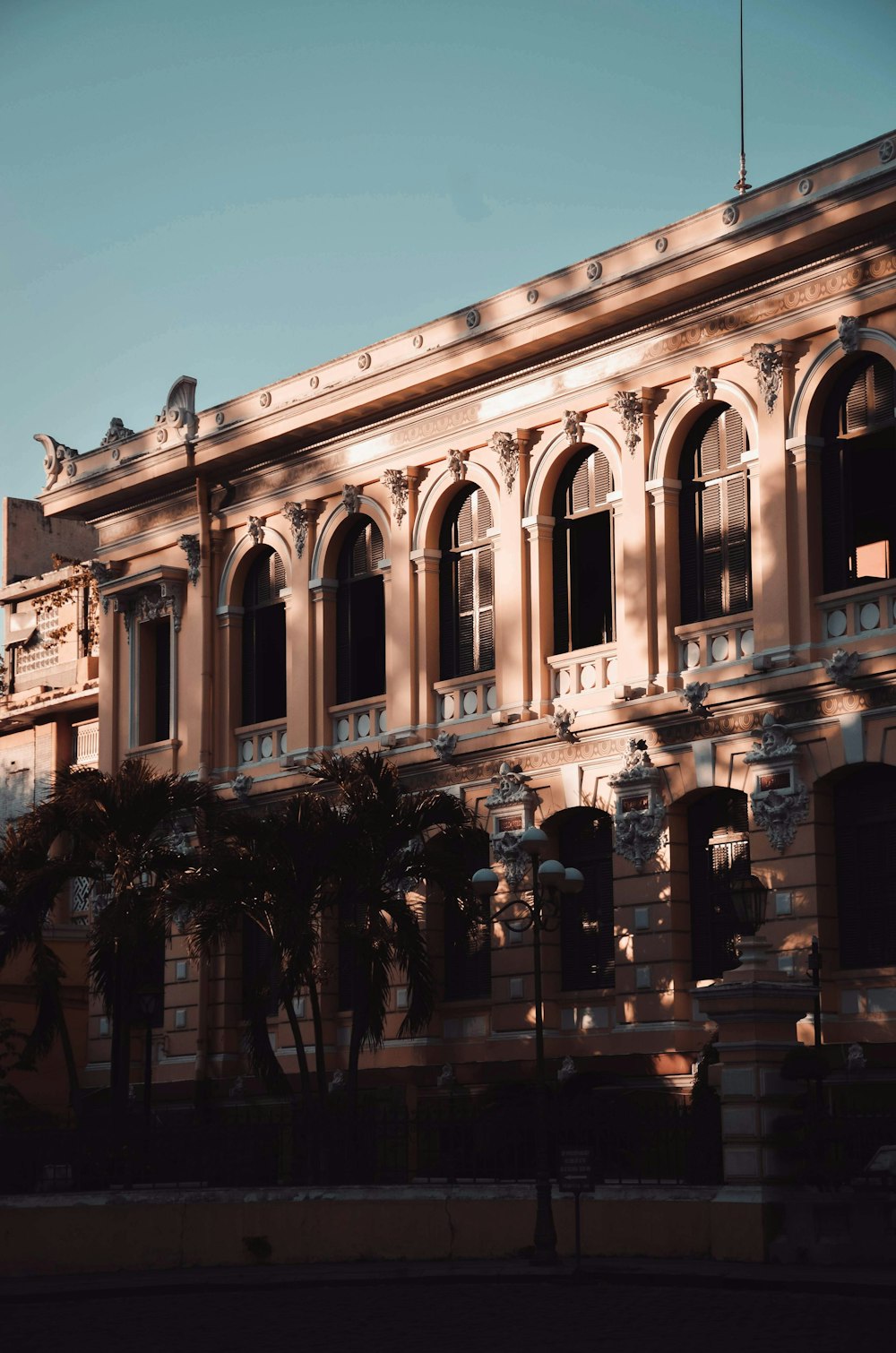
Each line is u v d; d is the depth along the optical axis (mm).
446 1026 36562
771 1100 24188
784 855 31234
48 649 54938
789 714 31406
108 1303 22922
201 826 36469
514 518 35906
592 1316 20203
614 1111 26125
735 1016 24438
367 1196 26656
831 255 31094
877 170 29641
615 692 33781
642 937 33156
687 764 32938
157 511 43688
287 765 39625
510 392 36281
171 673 42656
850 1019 30359
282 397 40312
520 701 35406
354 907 36031
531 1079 34344
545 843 26359
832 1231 23719
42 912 36594
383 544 38969
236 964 40812
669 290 32812
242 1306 22141
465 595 37438
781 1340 17922
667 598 33344
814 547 31422
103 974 35844
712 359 33031
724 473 33156
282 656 41250
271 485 41031
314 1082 38375
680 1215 24609
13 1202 25672
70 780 37125
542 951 34844
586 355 34938
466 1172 27219
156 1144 27078
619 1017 33438
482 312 36344
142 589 43438
